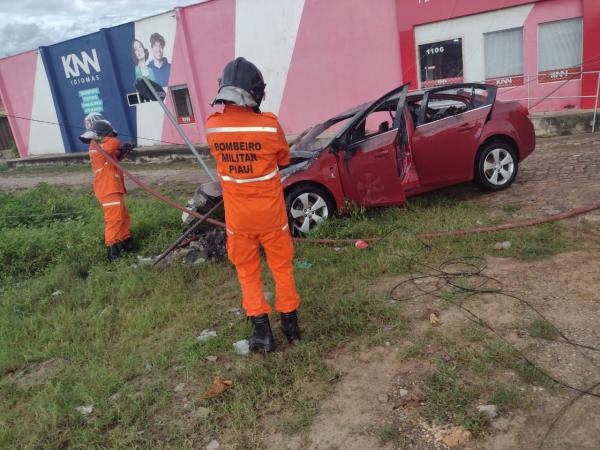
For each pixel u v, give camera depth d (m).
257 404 3.19
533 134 7.02
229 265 5.76
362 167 6.10
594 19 11.01
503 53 12.27
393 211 6.42
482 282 4.30
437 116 6.66
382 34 13.30
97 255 6.81
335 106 14.60
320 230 5.99
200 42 16.33
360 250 5.37
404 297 4.25
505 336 3.49
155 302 4.99
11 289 6.02
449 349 3.43
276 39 14.87
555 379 3.00
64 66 20.23
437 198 6.92
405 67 13.27
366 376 3.33
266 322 3.72
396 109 6.54
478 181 6.82
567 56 11.63
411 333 3.71
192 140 17.81
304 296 4.52
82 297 5.52
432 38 12.86
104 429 3.23
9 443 3.23
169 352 4.03
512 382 3.03
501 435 2.68
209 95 16.88
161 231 7.25
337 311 4.15
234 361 3.72
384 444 2.75
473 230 5.36
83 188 14.22
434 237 5.39
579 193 6.27
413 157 6.42
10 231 7.82
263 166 3.36
